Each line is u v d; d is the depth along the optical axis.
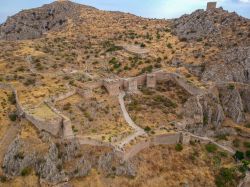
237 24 160.38
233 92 124.50
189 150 100.19
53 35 188.75
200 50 148.75
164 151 97.62
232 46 145.50
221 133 114.06
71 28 196.75
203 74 130.75
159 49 157.38
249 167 99.88
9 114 99.00
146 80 128.12
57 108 100.50
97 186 83.38
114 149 88.81
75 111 101.25
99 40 176.00
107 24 199.88
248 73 135.12
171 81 129.88
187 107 114.81
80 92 109.81
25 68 127.44
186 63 139.62
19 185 81.00
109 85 114.56
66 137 90.12
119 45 162.62
